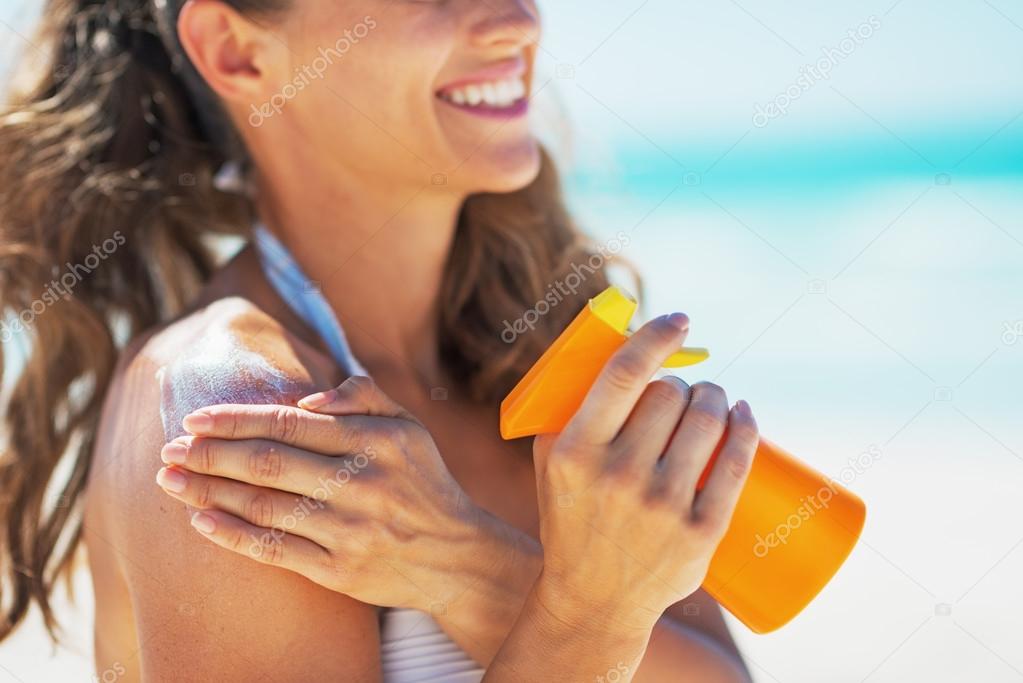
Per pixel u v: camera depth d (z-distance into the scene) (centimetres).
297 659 165
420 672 187
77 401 275
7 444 276
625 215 327
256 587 164
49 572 277
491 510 229
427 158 220
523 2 221
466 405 248
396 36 210
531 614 166
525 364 258
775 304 1091
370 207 227
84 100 261
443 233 235
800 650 489
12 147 263
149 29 258
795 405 852
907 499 660
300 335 213
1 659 371
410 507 168
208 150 258
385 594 170
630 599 160
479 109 221
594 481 155
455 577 175
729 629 242
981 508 641
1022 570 560
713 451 162
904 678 464
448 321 252
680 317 156
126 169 262
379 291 233
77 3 261
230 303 201
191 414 157
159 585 169
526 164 228
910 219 1441
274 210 228
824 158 1702
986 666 475
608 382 153
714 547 160
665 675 221
